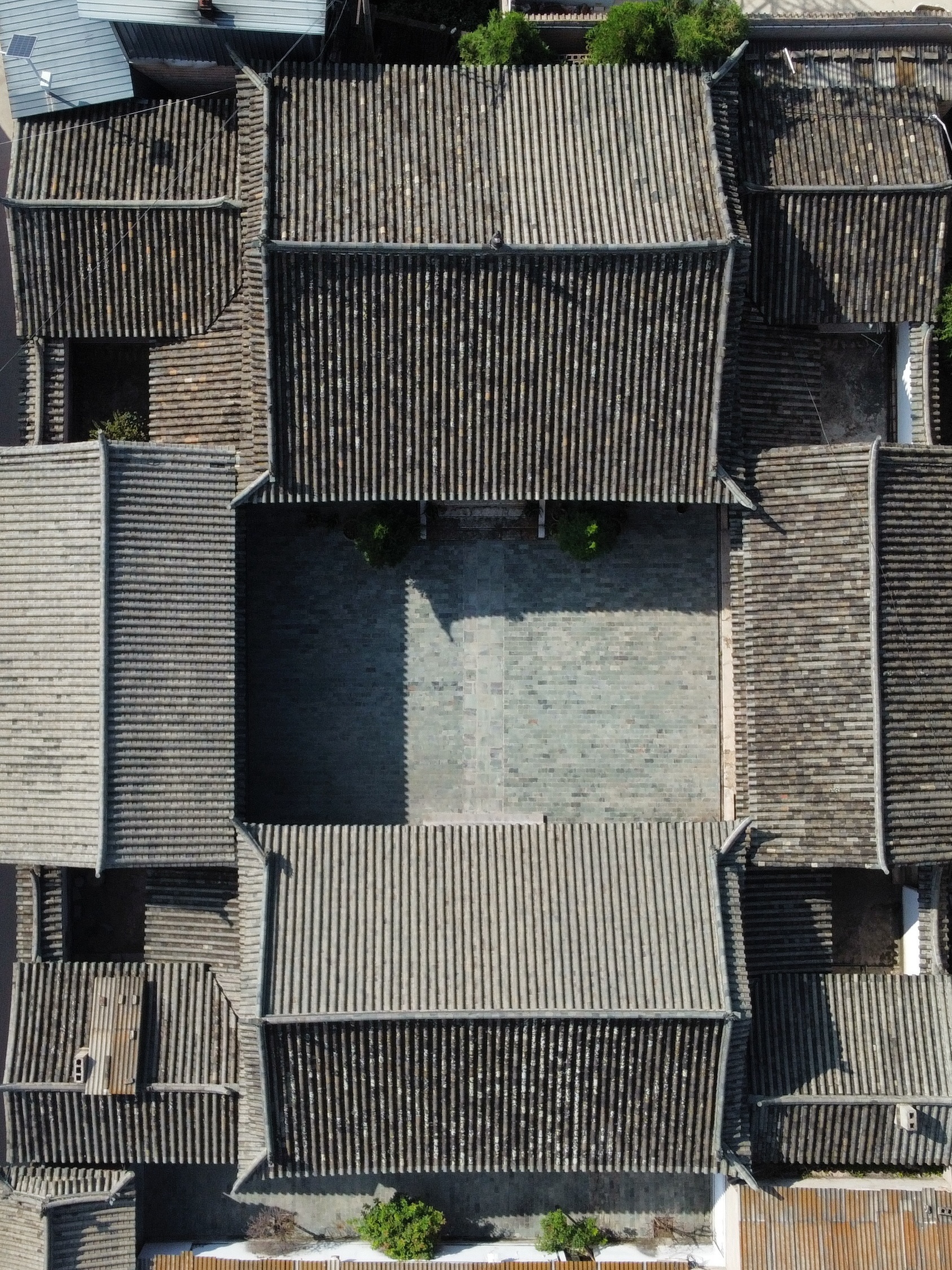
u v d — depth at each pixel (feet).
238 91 72.23
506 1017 67.51
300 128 70.23
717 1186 82.07
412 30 82.79
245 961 70.95
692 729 84.38
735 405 73.97
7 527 73.82
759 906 76.07
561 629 84.74
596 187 69.82
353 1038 68.80
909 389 78.54
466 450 72.49
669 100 71.92
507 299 69.00
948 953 77.51
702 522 84.99
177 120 75.56
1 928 85.05
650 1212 83.51
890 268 75.66
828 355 82.94
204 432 76.23
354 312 69.05
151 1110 75.00
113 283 75.15
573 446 72.49
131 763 71.56
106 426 80.79
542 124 71.51
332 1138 71.31
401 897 71.26
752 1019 72.54
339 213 68.33
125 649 71.87
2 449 73.46
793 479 74.54
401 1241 78.02
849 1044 73.92
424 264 67.92
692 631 84.69
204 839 72.64
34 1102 74.79
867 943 82.33
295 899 70.90
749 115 75.77
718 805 84.02
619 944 70.03
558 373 70.90
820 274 75.66
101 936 82.02
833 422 82.64
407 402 71.31
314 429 71.56
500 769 84.33
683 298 69.21
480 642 84.64
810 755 73.77
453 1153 72.08
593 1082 70.28
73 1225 75.31
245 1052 70.74
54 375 77.56
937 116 75.87
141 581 72.43
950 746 73.15
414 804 84.07
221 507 74.13
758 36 78.02
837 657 73.41
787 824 73.87
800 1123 74.13
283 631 84.58
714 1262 79.20
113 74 75.25
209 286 75.36
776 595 74.95
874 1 82.23
